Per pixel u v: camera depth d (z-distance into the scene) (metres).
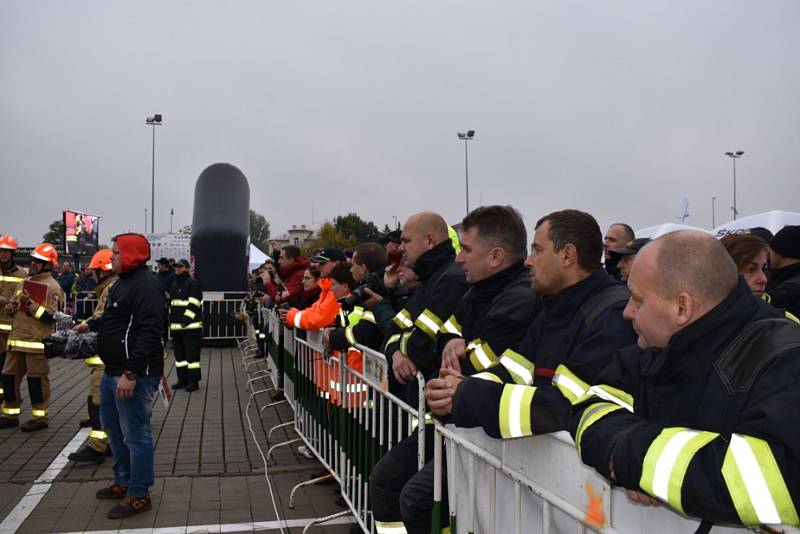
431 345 3.24
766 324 1.51
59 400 8.98
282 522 4.64
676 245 1.62
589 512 1.75
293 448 6.53
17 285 8.00
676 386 1.62
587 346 2.06
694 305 1.58
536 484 2.01
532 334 2.48
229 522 4.63
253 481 5.50
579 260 2.33
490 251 2.85
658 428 1.49
